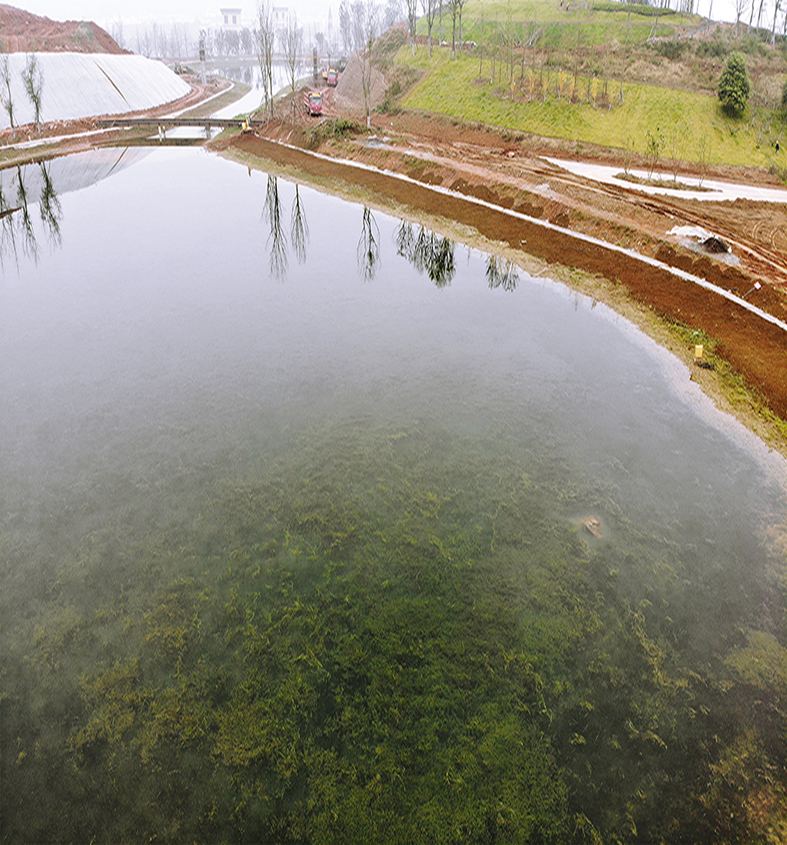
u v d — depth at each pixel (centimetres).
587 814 1105
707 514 1775
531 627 1449
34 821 1111
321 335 2784
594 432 2128
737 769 1173
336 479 1916
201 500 1839
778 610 1491
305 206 4775
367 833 1075
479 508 1803
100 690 1320
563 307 3025
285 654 1391
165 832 1091
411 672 1349
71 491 1875
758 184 4688
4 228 4294
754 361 2419
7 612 1495
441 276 3428
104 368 2519
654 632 1438
